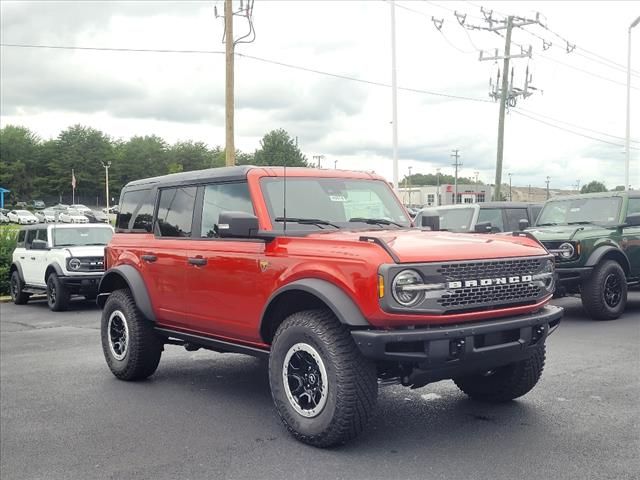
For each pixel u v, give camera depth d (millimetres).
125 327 7277
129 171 131375
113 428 5613
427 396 6328
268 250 5508
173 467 4656
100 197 130625
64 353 9336
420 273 4613
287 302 5457
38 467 4750
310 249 5145
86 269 14578
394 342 4504
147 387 7059
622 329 9789
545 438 5000
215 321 6102
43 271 15430
